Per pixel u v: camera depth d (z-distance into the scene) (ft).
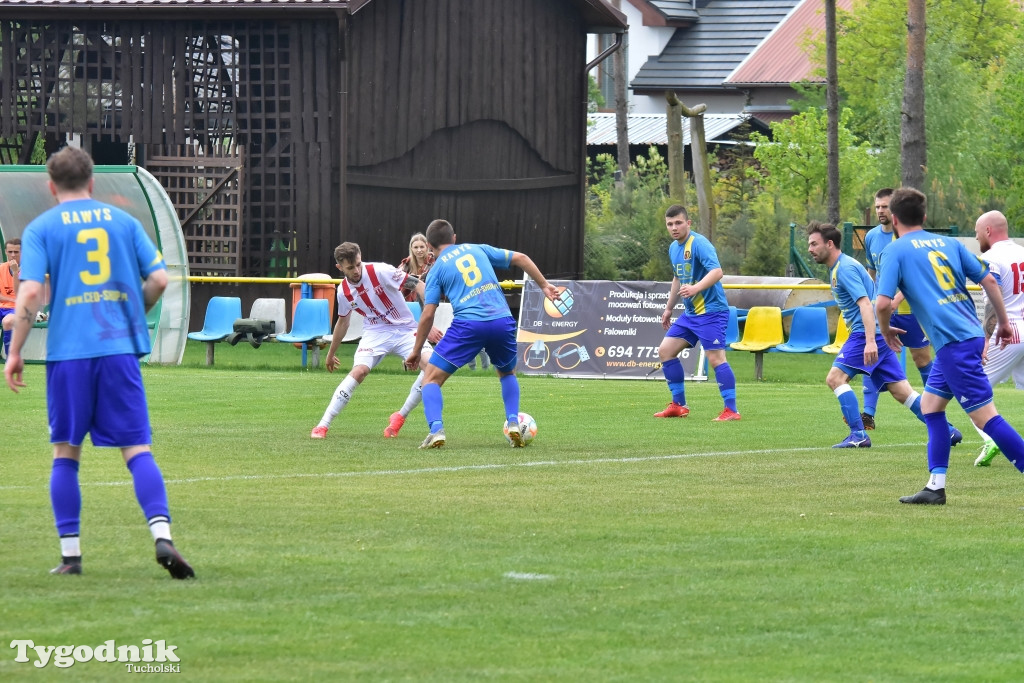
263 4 203.72
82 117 216.74
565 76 245.86
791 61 472.85
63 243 56.03
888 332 80.48
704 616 51.44
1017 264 99.50
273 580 55.93
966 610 52.90
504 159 236.22
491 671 44.42
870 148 370.12
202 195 214.69
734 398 123.95
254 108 212.84
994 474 89.66
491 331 100.89
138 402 56.49
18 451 96.58
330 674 43.83
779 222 262.67
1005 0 399.65
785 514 73.31
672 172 272.31
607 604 52.90
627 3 522.47
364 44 212.02
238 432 110.32
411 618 50.49
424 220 224.53
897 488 83.30
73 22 214.90
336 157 210.18
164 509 55.83
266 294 214.69
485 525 68.90
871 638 48.96
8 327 148.15
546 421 121.80
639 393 149.89
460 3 226.38
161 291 57.16
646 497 78.69
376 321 108.99
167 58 213.25
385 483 83.30
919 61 244.63
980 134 304.30
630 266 270.67
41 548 61.41
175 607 51.26
